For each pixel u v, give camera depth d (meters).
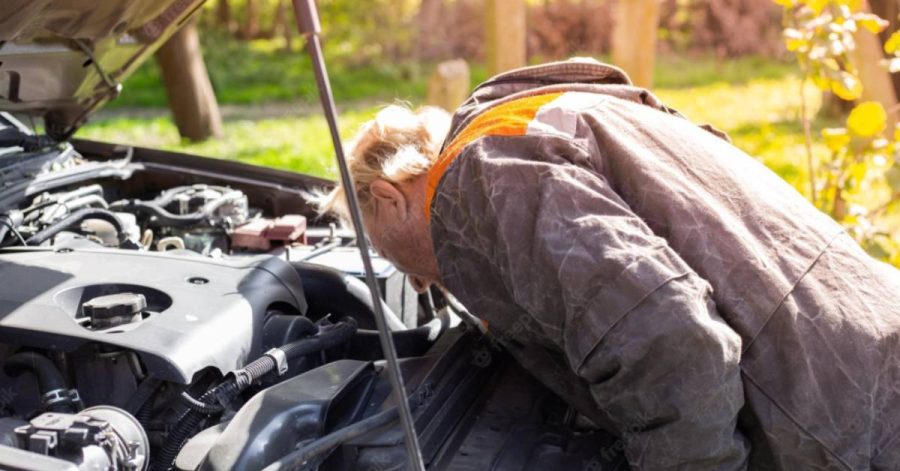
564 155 1.71
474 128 1.80
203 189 3.01
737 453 1.67
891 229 4.47
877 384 1.75
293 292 2.21
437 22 15.15
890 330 1.78
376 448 1.74
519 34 6.73
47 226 2.48
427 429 1.80
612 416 1.67
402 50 15.10
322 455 1.72
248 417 1.73
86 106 2.94
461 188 1.71
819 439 1.70
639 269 1.55
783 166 7.52
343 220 2.29
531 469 1.81
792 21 3.95
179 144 8.97
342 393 1.85
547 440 1.90
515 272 1.63
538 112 1.79
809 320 1.71
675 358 1.54
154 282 2.05
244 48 15.50
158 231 2.82
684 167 1.81
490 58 6.79
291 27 16.11
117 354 1.82
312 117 11.24
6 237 2.37
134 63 2.84
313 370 1.93
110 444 1.61
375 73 14.42
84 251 2.26
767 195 1.86
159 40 2.77
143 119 11.07
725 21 14.91
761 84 12.62
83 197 2.69
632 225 1.62
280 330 2.08
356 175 2.01
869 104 3.59
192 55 8.77
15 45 2.36
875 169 3.94
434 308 2.71
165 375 1.74
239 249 2.81
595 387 1.64
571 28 13.73
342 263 2.63
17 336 1.81
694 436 1.60
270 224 2.86
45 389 1.79
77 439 1.57
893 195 4.12
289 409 1.76
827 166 3.95
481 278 1.77
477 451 1.83
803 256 1.79
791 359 1.69
